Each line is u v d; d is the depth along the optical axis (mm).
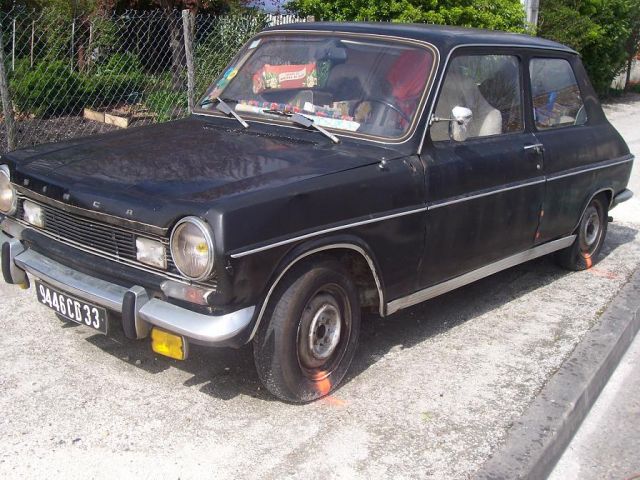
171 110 8844
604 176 6004
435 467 3379
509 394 4109
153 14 9484
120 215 3395
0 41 6836
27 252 4020
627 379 4684
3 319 4621
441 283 4531
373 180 3867
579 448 3900
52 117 8562
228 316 3287
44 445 3385
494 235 4797
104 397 3812
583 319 5273
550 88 5504
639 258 6773
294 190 3480
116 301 3479
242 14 10320
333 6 10820
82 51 9094
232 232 3199
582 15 17781
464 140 4543
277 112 4504
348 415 3783
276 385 3680
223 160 3805
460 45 4547
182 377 4059
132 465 3273
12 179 3996
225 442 3479
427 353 4574
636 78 24406
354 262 4059
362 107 4297
